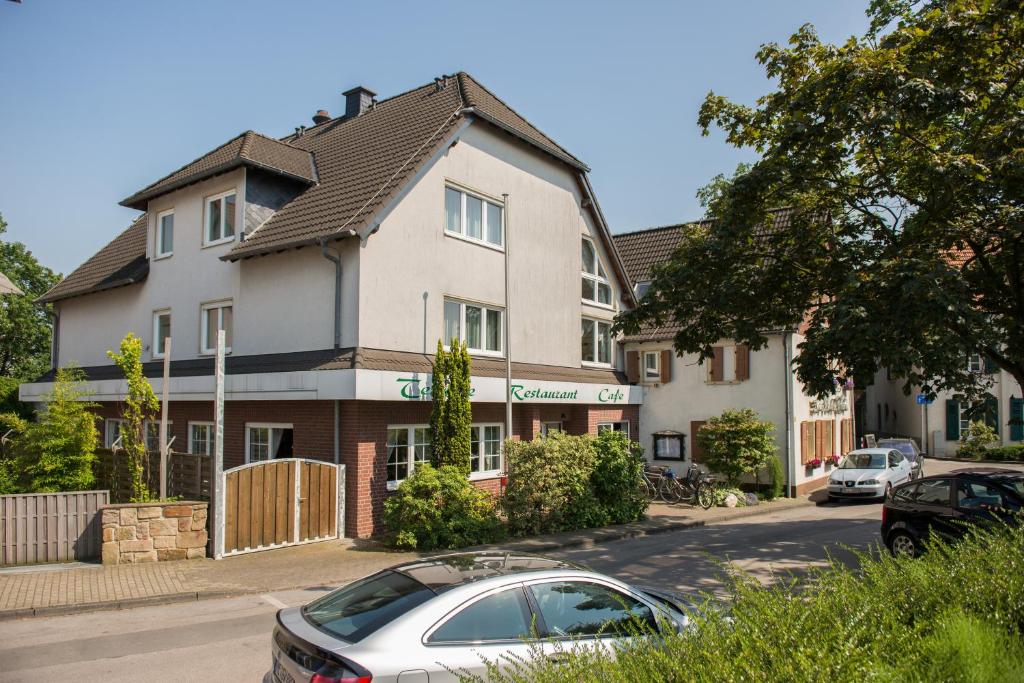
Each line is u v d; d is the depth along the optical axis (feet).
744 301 46.65
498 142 60.39
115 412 65.82
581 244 70.64
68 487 46.32
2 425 66.23
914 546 39.40
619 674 11.86
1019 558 17.53
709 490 66.85
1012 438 107.34
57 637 26.89
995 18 34.73
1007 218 39.86
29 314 120.57
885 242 44.60
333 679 13.91
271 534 42.98
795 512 66.08
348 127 67.00
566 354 67.36
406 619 15.15
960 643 13.56
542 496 50.24
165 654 24.72
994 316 45.62
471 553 19.51
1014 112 37.83
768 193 44.62
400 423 49.60
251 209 54.80
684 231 53.57
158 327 63.36
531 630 15.83
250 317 53.98
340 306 47.88
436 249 53.21
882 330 34.83
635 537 51.98
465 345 51.37
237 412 53.93
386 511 44.57
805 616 12.78
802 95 40.11
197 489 44.50
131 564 38.91
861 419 123.65
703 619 14.19
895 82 35.17
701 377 80.12
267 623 28.86
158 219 64.08
